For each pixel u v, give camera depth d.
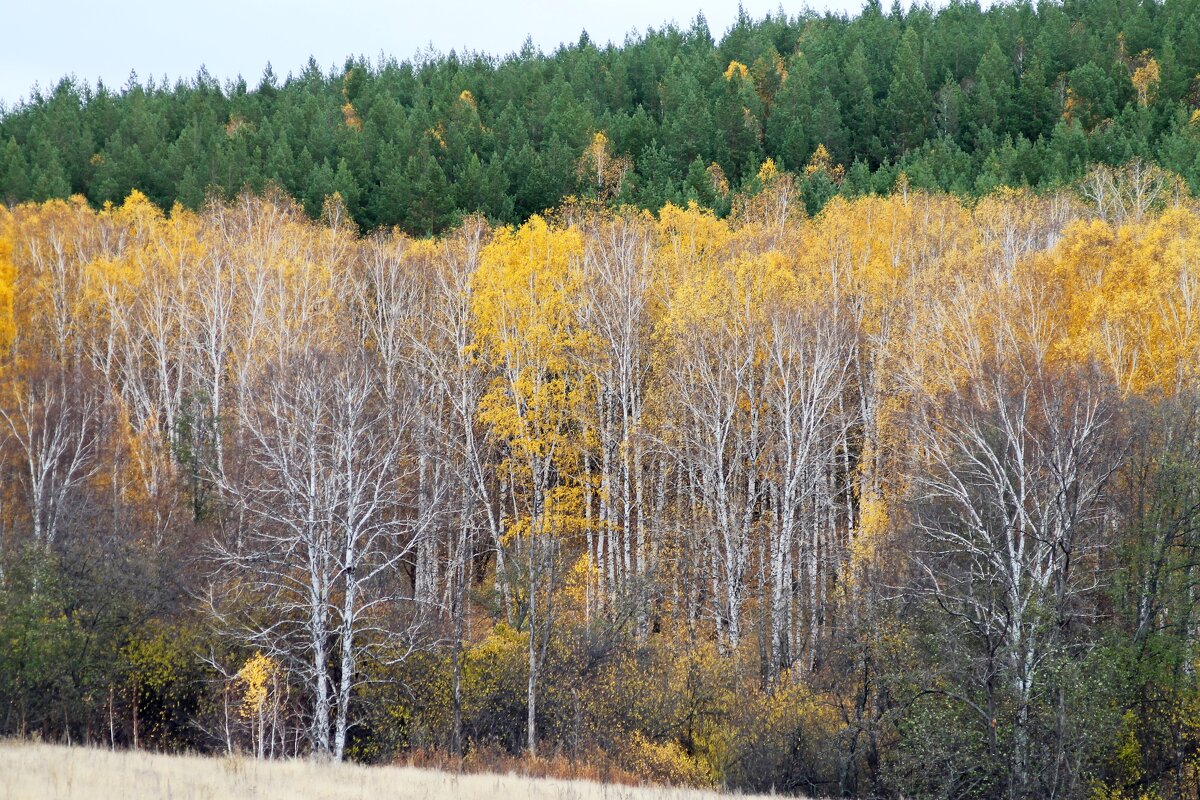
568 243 78.81
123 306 81.38
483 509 72.88
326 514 51.34
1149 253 73.19
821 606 62.91
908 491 59.09
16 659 50.91
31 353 78.88
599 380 71.19
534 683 54.34
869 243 88.75
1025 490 50.72
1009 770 46.38
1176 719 47.75
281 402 55.88
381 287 82.94
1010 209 98.75
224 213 99.06
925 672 48.81
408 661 56.38
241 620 55.81
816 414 63.53
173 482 64.19
